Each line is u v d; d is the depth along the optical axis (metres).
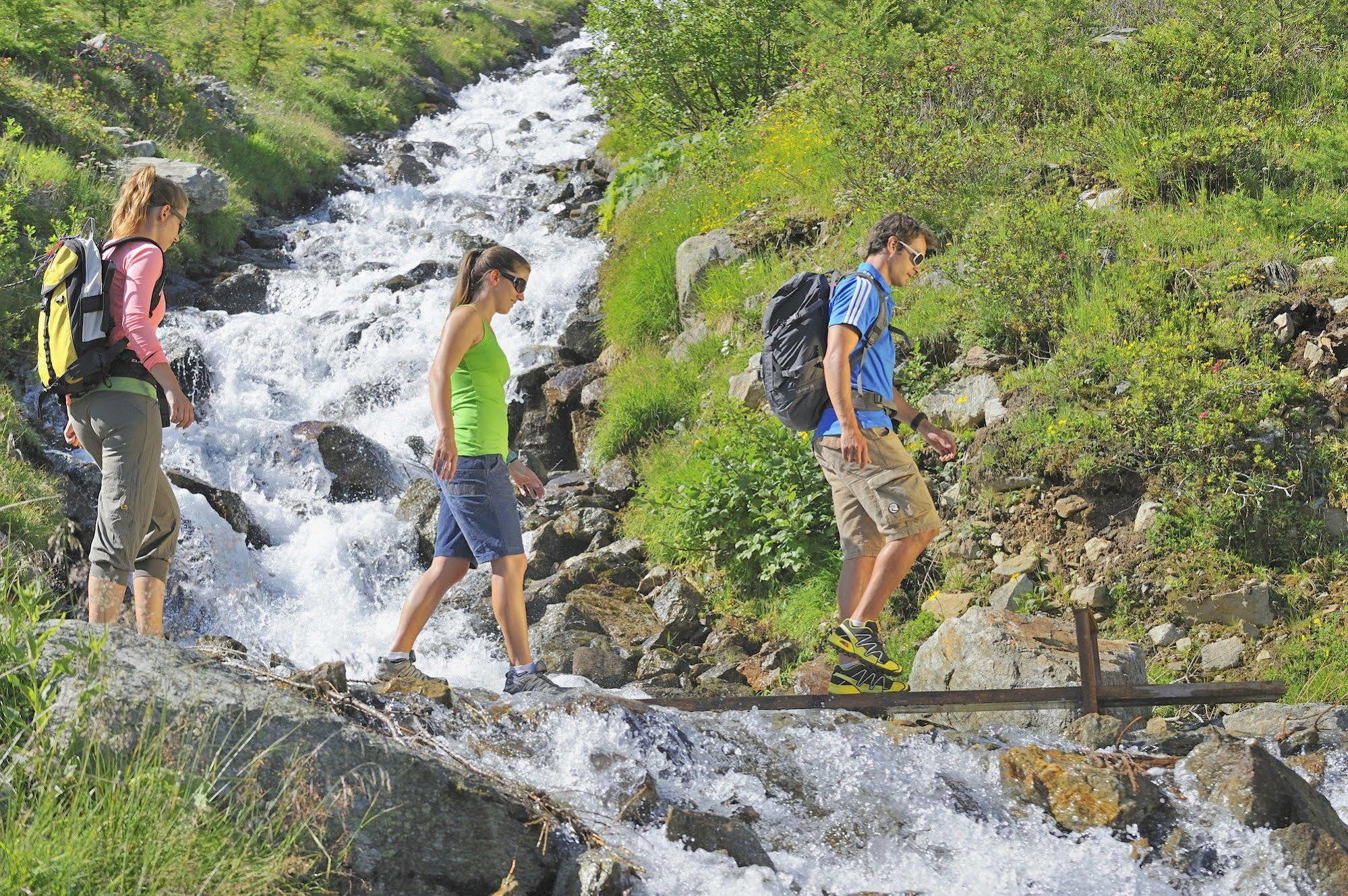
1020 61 11.41
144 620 4.78
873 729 4.43
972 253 8.45
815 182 11.37
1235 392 6.68
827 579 7.30
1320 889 3.35
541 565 8.48
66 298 4.53
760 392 8.85
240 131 17.03
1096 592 6.34
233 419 10.78
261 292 13.23
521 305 12.80
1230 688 4.64
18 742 2.86
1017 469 7.05
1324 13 11.40
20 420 8.74
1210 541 6.30
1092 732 4.52
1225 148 8.98
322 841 2.96
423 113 22.86
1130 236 8.49
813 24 14.73
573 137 20.73
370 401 11.29
